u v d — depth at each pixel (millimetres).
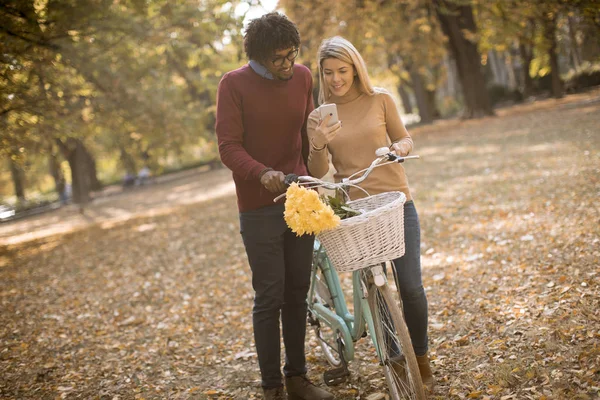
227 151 3135
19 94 10188
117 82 14383
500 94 35469
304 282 3465
